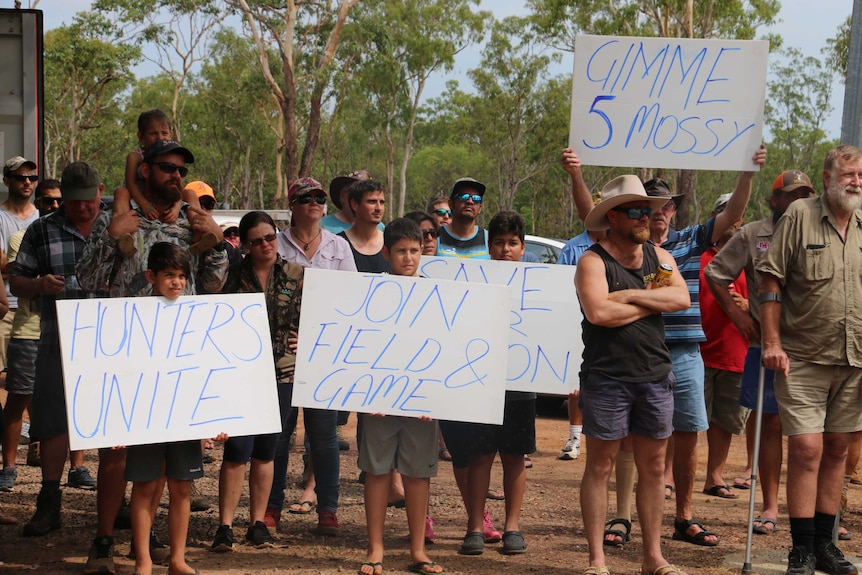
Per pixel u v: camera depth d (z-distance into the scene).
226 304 4.95
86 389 4.66
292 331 5.84
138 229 5.09
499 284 5.58
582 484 5.04
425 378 5.16
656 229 6.27
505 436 5.79
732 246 6.24
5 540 5.70
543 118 58.12
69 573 5.04
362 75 49.78
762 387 5.50
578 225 66.69
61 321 4.70
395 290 5.22
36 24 8.38
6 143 8.43
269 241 5.71
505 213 6.14
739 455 9.92
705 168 5.53
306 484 6.88
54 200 8.02
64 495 6.95
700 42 5.49
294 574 5.13
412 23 53.09
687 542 6.16
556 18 38.66
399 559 5.55
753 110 5.50
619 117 5.55
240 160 67.75
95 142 60.38
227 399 4.85
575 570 5.40
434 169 94.62
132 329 4.79
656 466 5.04
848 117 5.90
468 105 61.41
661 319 5.03
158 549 5.33
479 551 5.70
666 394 4.99
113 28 48.78
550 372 5.70
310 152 40.75
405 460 5.24
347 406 5.14
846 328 5.14
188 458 4.88
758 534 6.43
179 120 60.59
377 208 6.87
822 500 5.38
